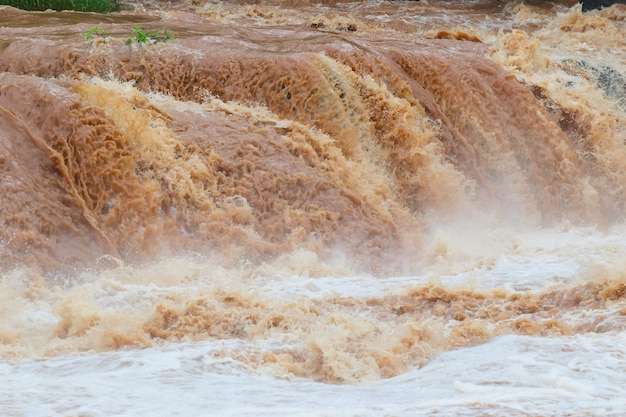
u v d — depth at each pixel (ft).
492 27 99.76
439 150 60.44
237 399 21.15
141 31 60.34
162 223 47.09
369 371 27.20
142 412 19.67
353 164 54.70
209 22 75.31
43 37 62.49
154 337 32.81
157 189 47.39
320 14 99.76
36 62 58.75
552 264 44.16
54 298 40.27
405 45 67.62
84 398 21.13
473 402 19.25
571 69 74.69
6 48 59.82
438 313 35.73
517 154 64.54
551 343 25.32
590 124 66.64
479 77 64.64
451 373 23.34
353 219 50.98
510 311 34.86
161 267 44.86
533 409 18.62
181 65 59.11
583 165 66.44
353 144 56.90
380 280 42.29
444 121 62.08
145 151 48.39
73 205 45.47
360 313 36.24
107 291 39.96
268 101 57.93
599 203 65.41
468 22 101.19
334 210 50.98
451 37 77.25
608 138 66.54
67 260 43.80
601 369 22.16
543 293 36.22
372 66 61.21
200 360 26.73
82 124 47.21
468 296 36.86
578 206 63.87
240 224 49.01
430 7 107.34
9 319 35.78
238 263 47.52
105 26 67.82
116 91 52.44
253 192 50.31
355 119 58.49
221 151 51.44
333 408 19.58
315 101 57.41
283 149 52.49
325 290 39.93
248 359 27.63
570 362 23.00
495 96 65.00
